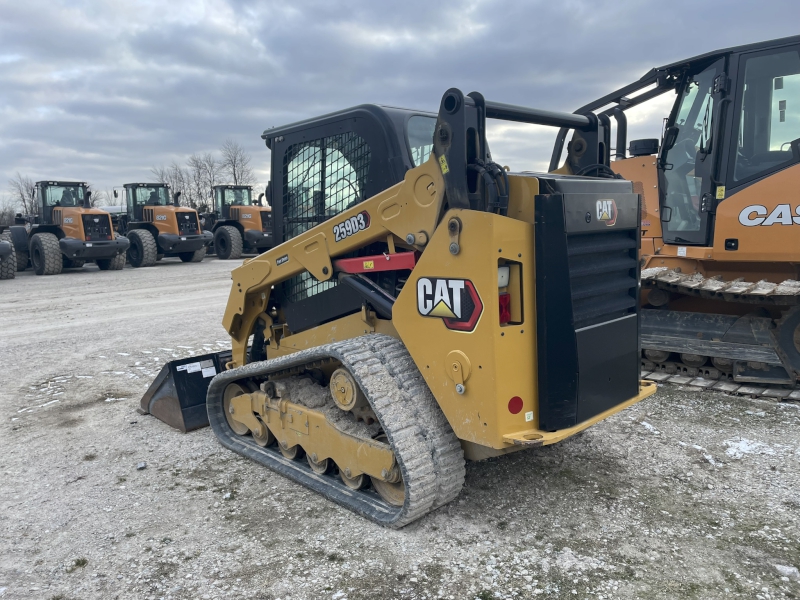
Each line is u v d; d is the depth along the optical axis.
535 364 2.95
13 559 3.03
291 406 3.89
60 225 17.70
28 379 6.48
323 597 2.63
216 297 12.20
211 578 2.80
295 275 4.11
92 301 11.87
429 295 3.03
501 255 2.76
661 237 6.15
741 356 5.41
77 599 2.68
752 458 3.96
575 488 3.58
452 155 2.86
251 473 3.99
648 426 4.55
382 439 3.36
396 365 3.23
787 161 5.09
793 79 5.08
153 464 4.19
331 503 3.52
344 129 3.74
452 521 3.23
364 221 3.41
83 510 3.53
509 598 2.58
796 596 2.56
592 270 3.02
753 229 5.24
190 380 4.96
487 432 2.86
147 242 19.11
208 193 45.72
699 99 5.74
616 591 2.61
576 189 3.01
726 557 2.85
